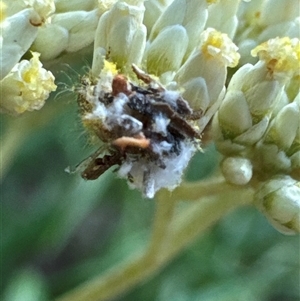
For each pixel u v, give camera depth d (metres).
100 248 0.08
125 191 0.08
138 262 0.05
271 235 0.08
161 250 0.05
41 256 0.09
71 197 0.07
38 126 0.06
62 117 0.07
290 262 0.08
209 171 0.07
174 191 0.05
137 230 0.08
